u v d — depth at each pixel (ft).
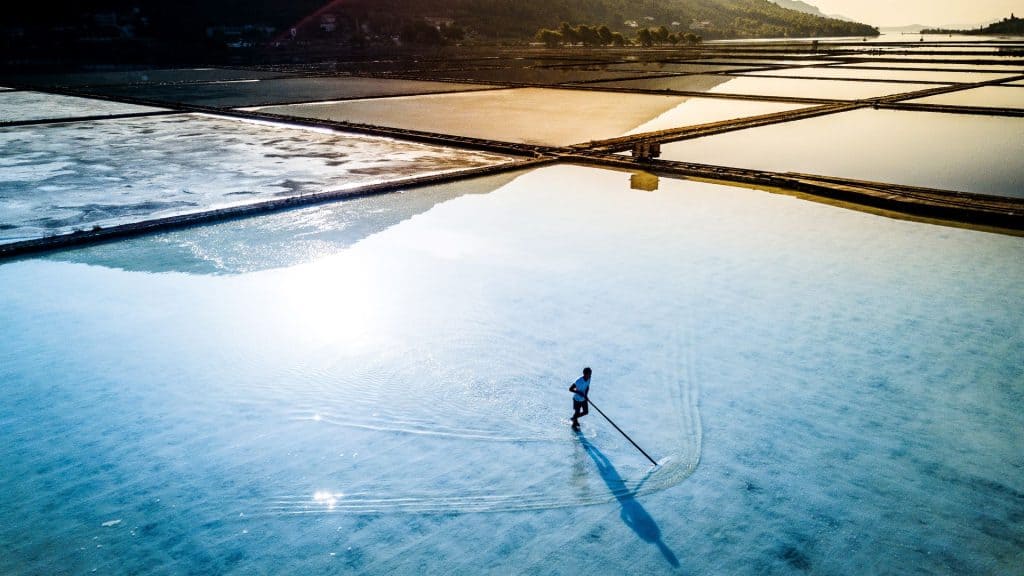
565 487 32.78
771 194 88.74
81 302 54.29
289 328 49.47
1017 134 128.67
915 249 66.64
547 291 56.24
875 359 44.75
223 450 35.53
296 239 69.82
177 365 44.21
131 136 128.67
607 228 73.87
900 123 144.66
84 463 34.50
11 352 46.01
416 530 29.99
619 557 28.40
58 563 27.96
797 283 57.98
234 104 176.96
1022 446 35.55
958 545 28.94
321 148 118.01
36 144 119.55
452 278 59.16
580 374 43.11
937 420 37.93
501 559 28.32
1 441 36.22
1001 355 45.14
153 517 30.71
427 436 36.78
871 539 29.32
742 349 46.26
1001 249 66.39
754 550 28.76
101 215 77.20
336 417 38.47
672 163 103.55
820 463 34.40
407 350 46.09
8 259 64.03
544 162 106.83
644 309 52.70
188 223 74.08
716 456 35.06
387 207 81.97
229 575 27.40
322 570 27.68
